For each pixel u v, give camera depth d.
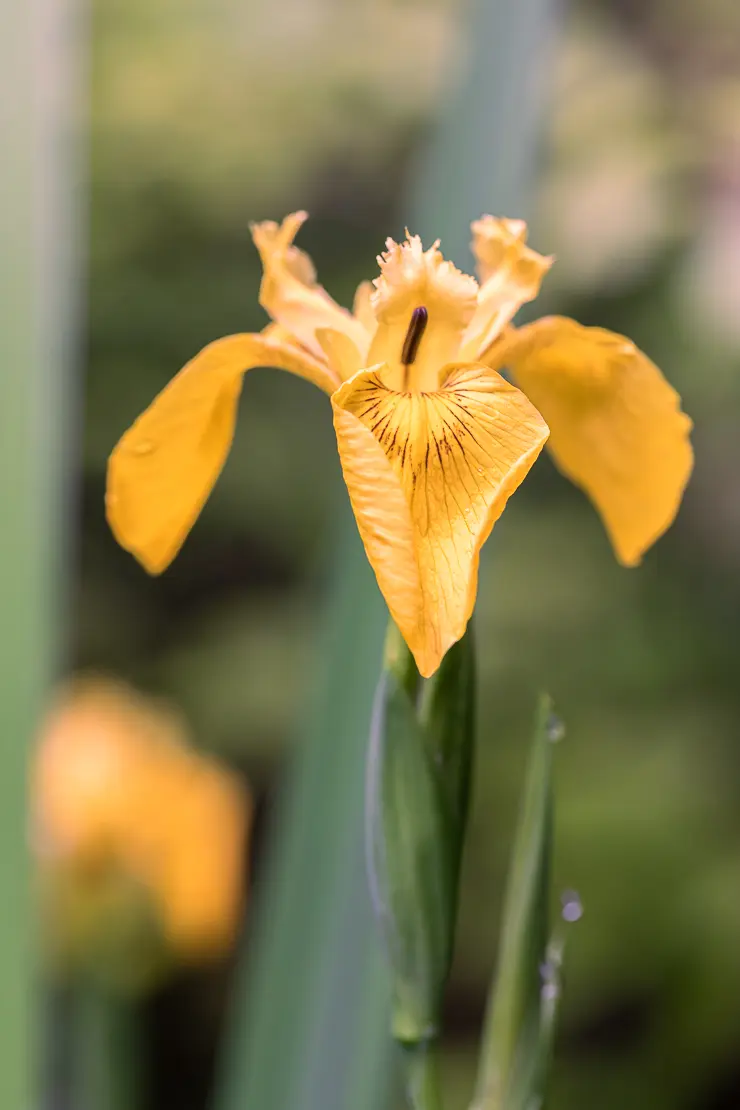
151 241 1.70
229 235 1.72
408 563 0.50
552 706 0.55
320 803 0.65
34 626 0.62
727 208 1.44
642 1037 1.39
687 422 0.58
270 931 0.65
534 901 0.55
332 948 0.64
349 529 0.66
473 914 1.48
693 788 1.40
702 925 1.33
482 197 0.68
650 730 1.46
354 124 1.70
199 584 1.83
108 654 1.79
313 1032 0.64
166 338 1.72
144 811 0.98
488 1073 0.56
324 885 0.65
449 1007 1.56
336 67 1.70
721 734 1.46
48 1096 0.97
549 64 0.68
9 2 0.64
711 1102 1.40
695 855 1.36
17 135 0.64
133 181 1.68
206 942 1.02
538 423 0.52
